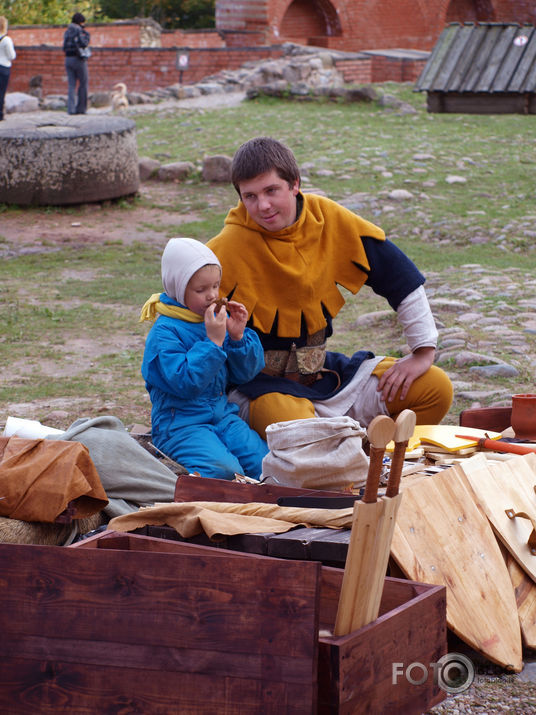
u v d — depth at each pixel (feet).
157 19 177.17
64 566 9.69
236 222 18.17
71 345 32.30
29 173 59.00
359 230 18.51
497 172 65.10
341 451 14.08
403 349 29.40
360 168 65.67
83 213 59.41
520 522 13.00
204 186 66.18
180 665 9.29
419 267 44.32
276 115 86.84
